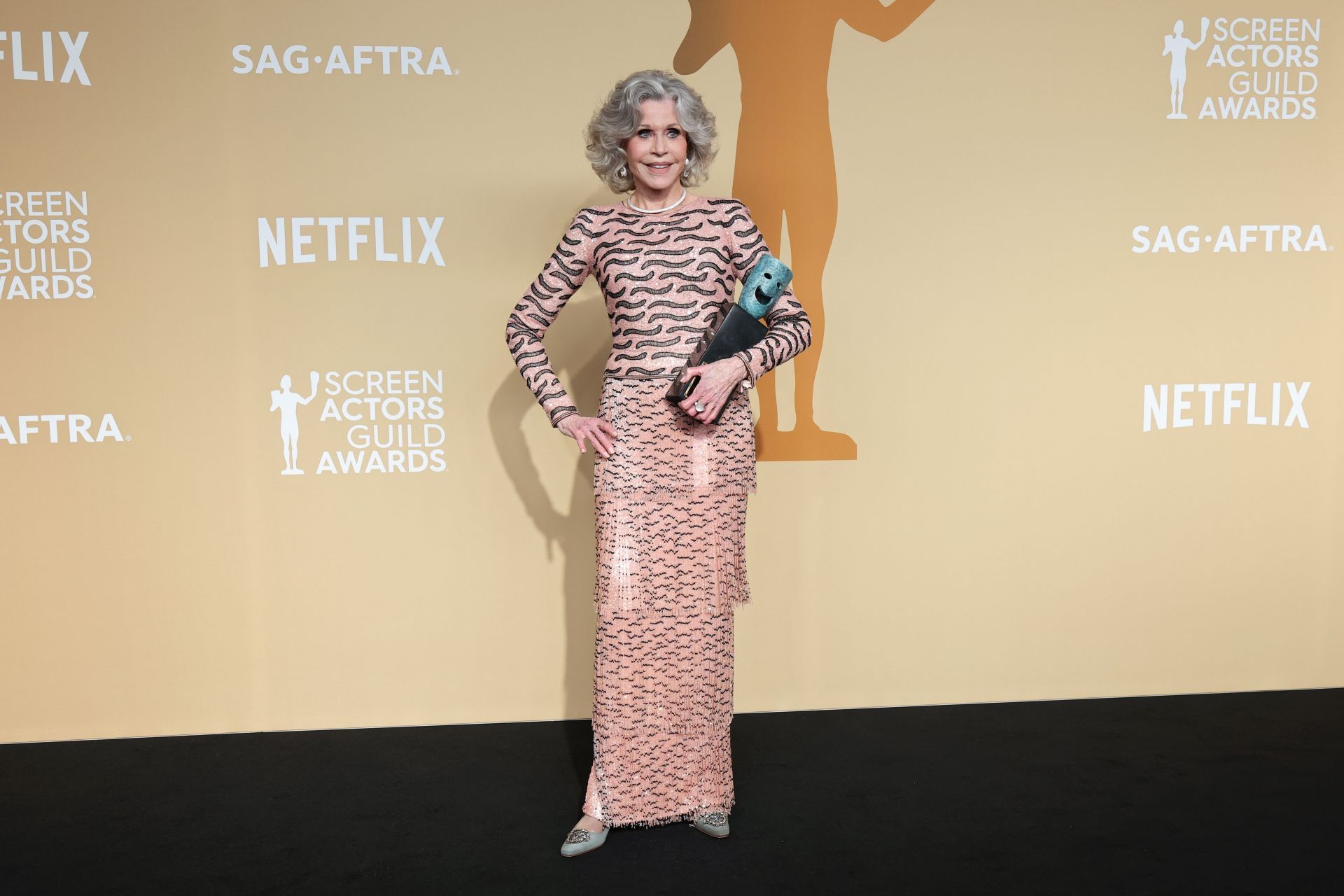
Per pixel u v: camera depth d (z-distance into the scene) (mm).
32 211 2842
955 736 2930
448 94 2900
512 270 2963
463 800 2602
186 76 2840
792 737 2949
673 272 2324
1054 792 2584
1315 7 3055
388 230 2924
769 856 2314
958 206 3021
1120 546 3156
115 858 2320
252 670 3018
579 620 3074
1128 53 3018
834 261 3016
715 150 2430
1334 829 2387
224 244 2891
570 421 2336
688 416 2336
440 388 2982
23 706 2965
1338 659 3211
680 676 2395
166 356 2908
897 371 3057
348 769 2779
